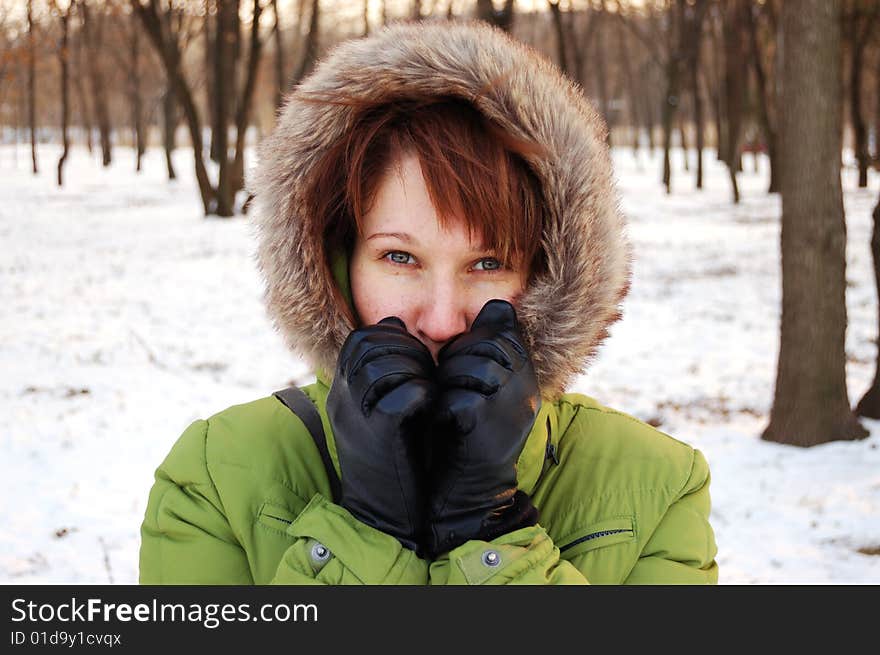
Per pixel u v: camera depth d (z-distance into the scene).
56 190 31.12
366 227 1.16
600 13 34.44
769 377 8.73
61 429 6.69
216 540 1.26
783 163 6.44
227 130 22.50
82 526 5.06
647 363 9.39
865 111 42.12
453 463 1.06
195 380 8.34
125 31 39.03
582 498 1.27
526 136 1.14
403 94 1.15
